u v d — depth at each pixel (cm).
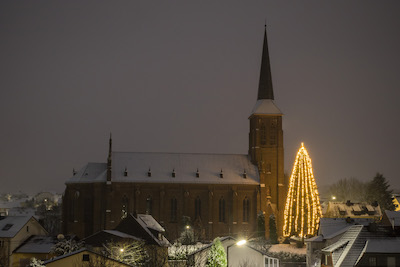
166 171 17750
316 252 10800
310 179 15238
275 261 10038
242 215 17638
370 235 8525
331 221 11462
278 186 18012
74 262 8075
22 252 12694
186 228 15750
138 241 11119
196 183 17588
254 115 18250
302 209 15112
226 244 10294
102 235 11531
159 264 9981
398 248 8162
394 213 10462
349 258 8312
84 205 17212
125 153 18012
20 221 13350
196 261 9994
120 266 8194
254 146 18250
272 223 17038
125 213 17162
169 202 17450
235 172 18000
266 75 18562
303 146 15475
